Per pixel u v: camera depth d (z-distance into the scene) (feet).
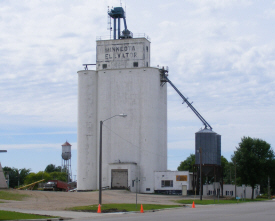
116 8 337.11
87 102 320.09
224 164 522.88
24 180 513.86
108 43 330.34
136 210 149.69
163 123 330.75
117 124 314.55
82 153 316.81
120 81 317.42
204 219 101.09
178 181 301.22
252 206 184.55
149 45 338.75
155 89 316.40
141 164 307.99
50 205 164.76
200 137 304.71
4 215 110.11
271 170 334.03
